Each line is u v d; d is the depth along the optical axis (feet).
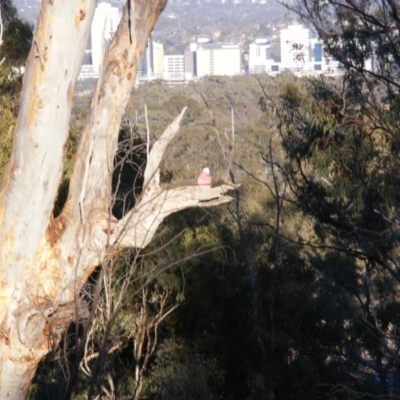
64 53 19.84
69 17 19.66
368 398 39.17
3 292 20.80
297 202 46.73
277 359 41.83
